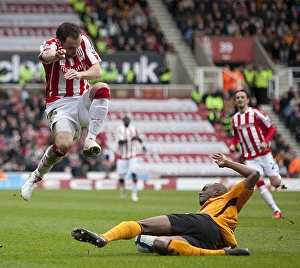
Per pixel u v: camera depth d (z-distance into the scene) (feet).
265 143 110.63
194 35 288.30
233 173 252.62
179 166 254.06
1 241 75.77
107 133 257.96
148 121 267.80
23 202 146.92
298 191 196.85
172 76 279.49
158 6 307.17
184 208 128.77
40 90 255.50
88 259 59.31
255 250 67.26
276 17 294.66
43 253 64.85
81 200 154.71
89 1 299.58
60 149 61.26
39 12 295.69
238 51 286.46
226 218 60.18
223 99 263.08
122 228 57.47
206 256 58.70
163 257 58.23
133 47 273.95
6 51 267.59
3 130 225.97
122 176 161.89
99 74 62.13
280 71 280.10
